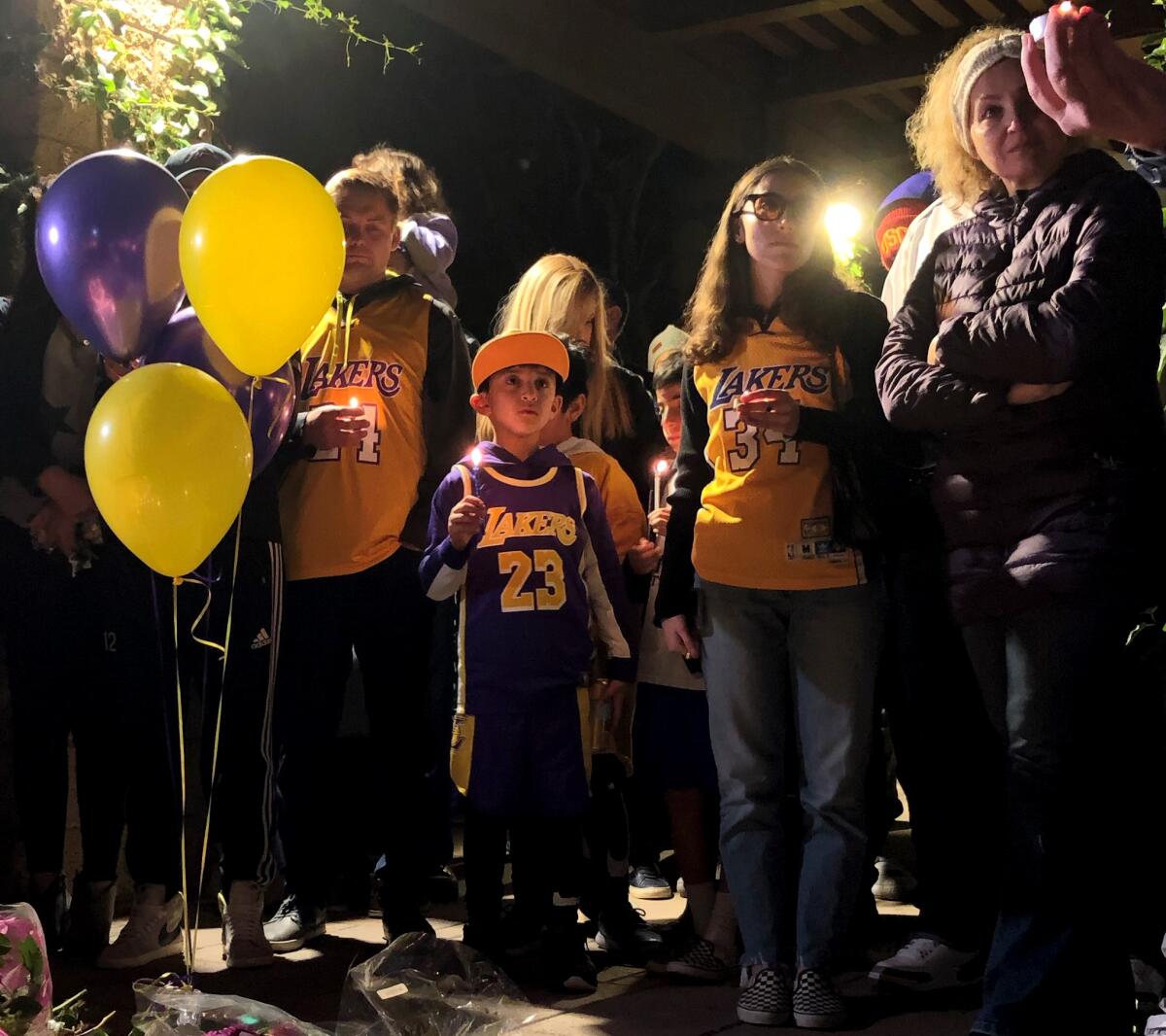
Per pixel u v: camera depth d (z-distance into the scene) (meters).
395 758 3.41
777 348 3.05
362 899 3.99
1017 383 2.45
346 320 3.50
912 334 2.70
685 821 3.40
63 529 3.26
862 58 8.12
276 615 3.34
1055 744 2.41
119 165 2.80
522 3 7.00
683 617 3.13
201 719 3.57
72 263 2.76
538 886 3.22
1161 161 2.33
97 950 3.39
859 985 3.16
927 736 3.05
